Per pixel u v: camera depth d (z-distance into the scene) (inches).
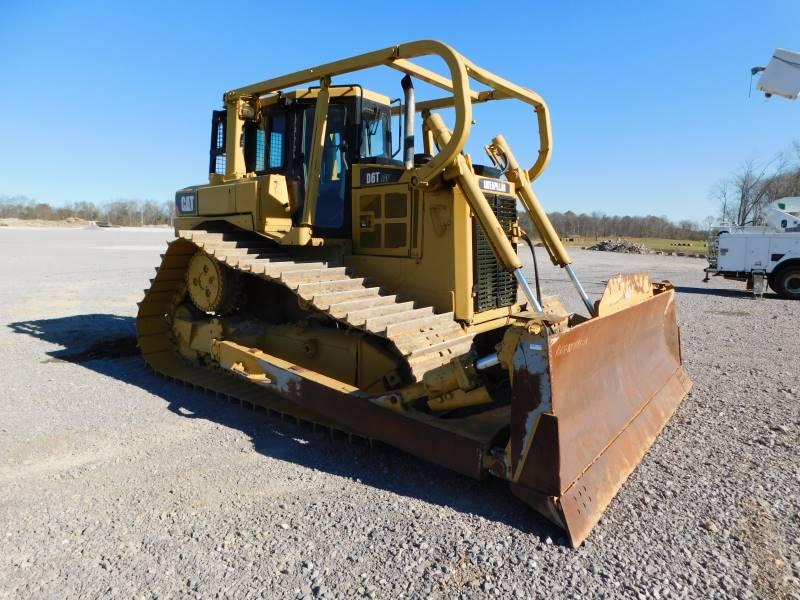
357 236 201.9
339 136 205.5
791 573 107.3
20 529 121.0
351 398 158.7
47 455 159.0
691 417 191.0
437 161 164.2
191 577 105.3
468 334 174.6
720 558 111.7
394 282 191.8
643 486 141.5
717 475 148.0
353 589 102.1
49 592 100.7
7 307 410.9
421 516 128.1
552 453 118.3
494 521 125.9
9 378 234.1
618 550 114.7
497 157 201.2
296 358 200.7
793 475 148.1
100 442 169.0
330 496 137.6
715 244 665.6
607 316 143.2
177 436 175.0
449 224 177.3
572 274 189.9
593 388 140.6
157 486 141.6
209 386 216.1
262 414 195.8
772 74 288.4
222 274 219.8
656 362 196.4
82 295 472.1
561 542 117.1
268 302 230.5
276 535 119.7
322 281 178.7
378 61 171.0
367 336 181.9
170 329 254.1
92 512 128.5
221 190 227.1
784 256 549.0
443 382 140.0
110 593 100.6
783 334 350.3
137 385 227.3
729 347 308.5
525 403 122.1
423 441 143.7
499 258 156.9
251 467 153.6
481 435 136.1
